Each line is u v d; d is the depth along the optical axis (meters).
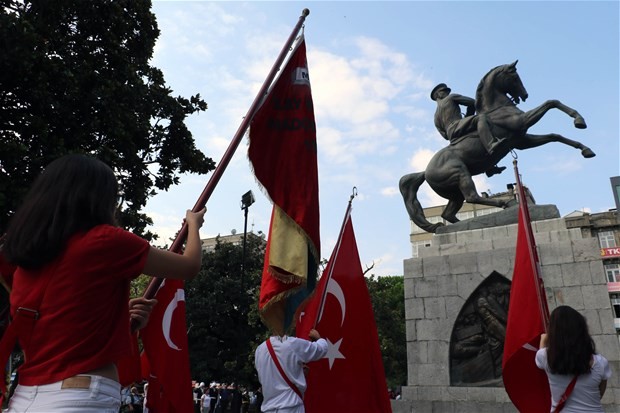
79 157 2.08
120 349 1.93
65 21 12.15
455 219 12.44
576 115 11.10
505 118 11.91
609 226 42.69
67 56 11.79
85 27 12.35
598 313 9.10
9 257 1.90
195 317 33.41
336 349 5.35
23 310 1.81
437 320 10.42
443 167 12.15
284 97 4.64
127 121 12.48
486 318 9.91
